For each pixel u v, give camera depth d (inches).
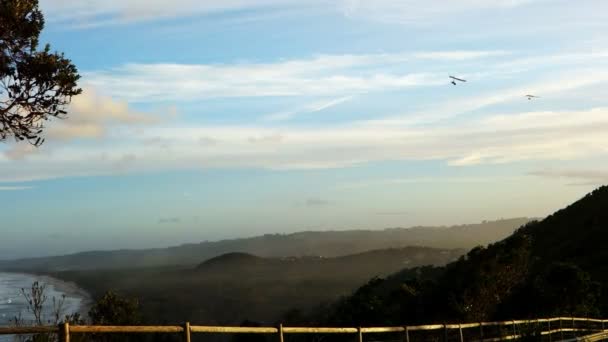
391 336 902.4
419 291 1222.3
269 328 367.6
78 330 268.1
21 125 392.2
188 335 311.6
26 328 255.1
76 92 407.2
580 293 1250.0
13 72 387.5
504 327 914.7
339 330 443.8
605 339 1027.3
